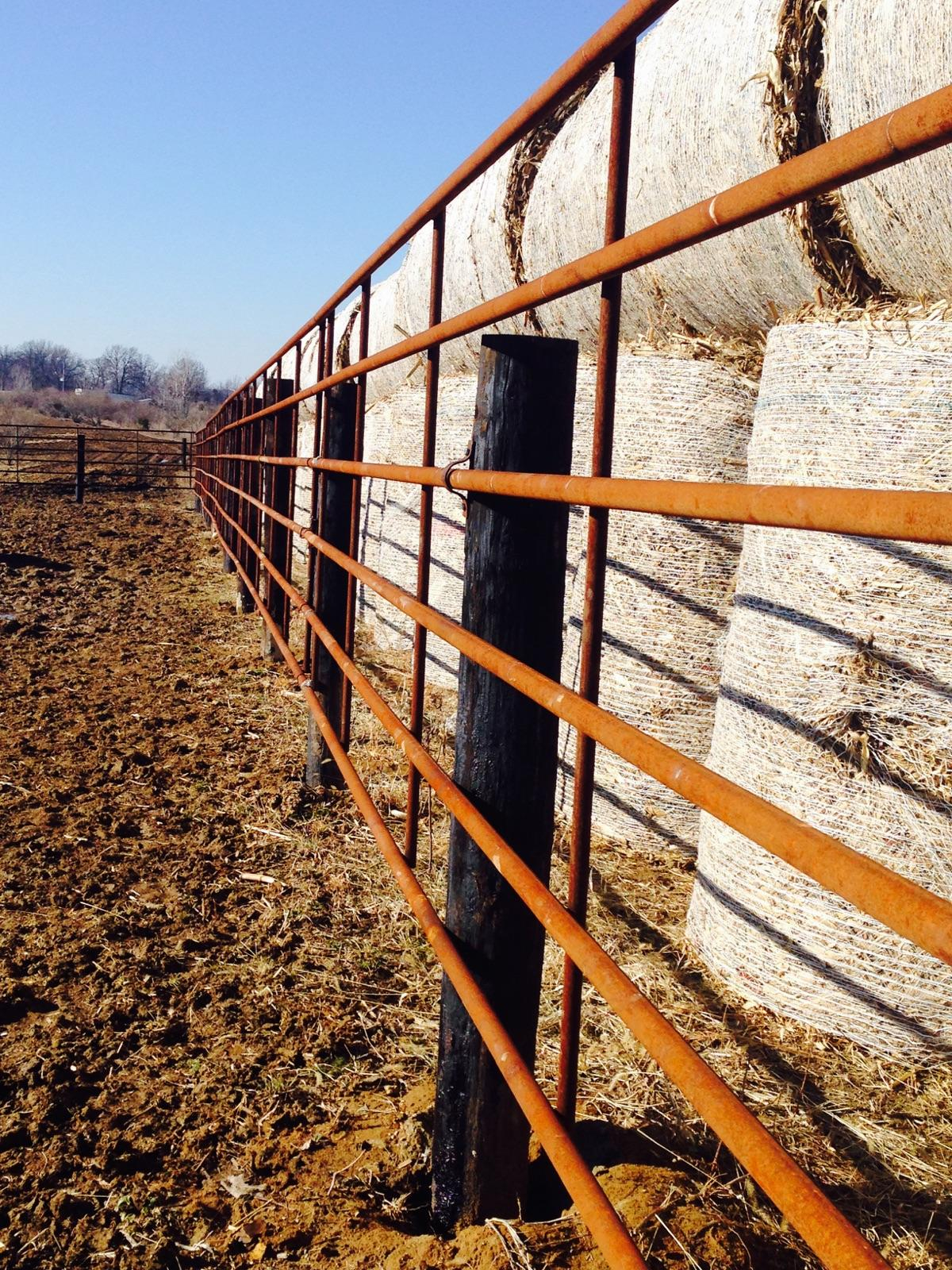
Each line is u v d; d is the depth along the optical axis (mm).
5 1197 2393
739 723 3211
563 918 1547
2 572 11602
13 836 4430
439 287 2527
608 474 1624
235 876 4129
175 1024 3094
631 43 1457
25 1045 2973
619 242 1400
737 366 4059
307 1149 2559
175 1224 2314
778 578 3092
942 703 2840
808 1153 2598
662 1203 2193
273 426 7793
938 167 2545
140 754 5547
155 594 10977
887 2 2734
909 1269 2227
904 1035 2973
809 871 940
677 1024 3107
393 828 4594
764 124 3180
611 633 4273
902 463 2830
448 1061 2299
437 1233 2334
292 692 6918
